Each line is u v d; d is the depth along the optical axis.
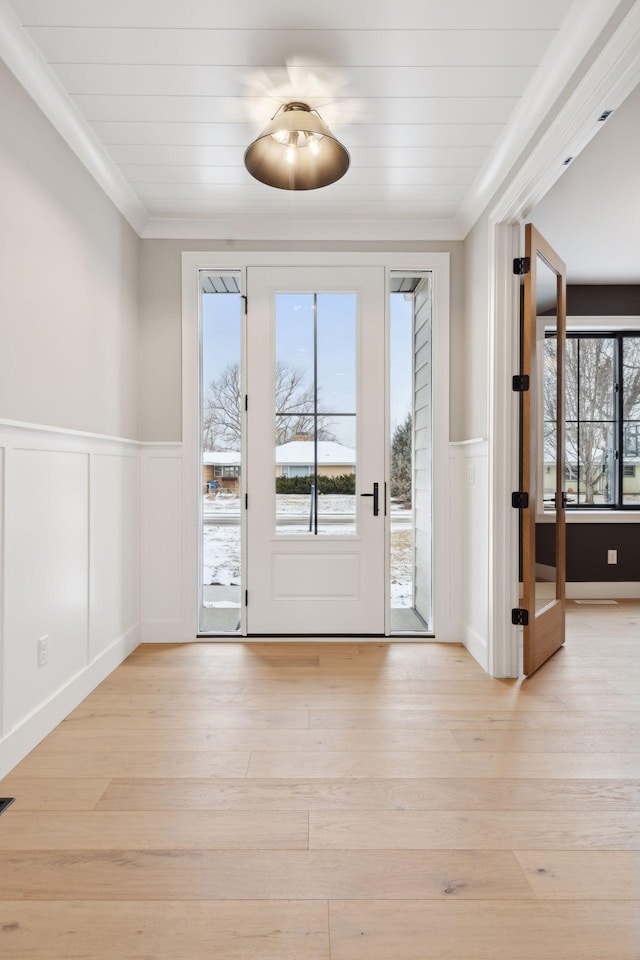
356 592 3.22
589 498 4.62
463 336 3.18
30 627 1.95
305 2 1.68
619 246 3.58
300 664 2.82
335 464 3.23
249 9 1.70
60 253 2.20
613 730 2.10
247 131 2.34
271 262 3.17
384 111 2.20
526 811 1.60
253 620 3.22
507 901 1.26
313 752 1.93
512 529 2.67
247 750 1.94
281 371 3.22
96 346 2.55
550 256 2.89
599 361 4.62
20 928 1.19
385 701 2.37
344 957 1.12
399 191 2.83
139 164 2.57
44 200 2.06
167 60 1.92
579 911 1.24
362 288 3.19
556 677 2.65
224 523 3.40
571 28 1.77
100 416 2.60
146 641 3.16
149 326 3.16
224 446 3.39
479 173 2.66
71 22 1.75
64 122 2.17
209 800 1.65
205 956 1.12
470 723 2.16
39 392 2.03
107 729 2.10
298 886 1.31
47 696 2.07
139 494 3.14
